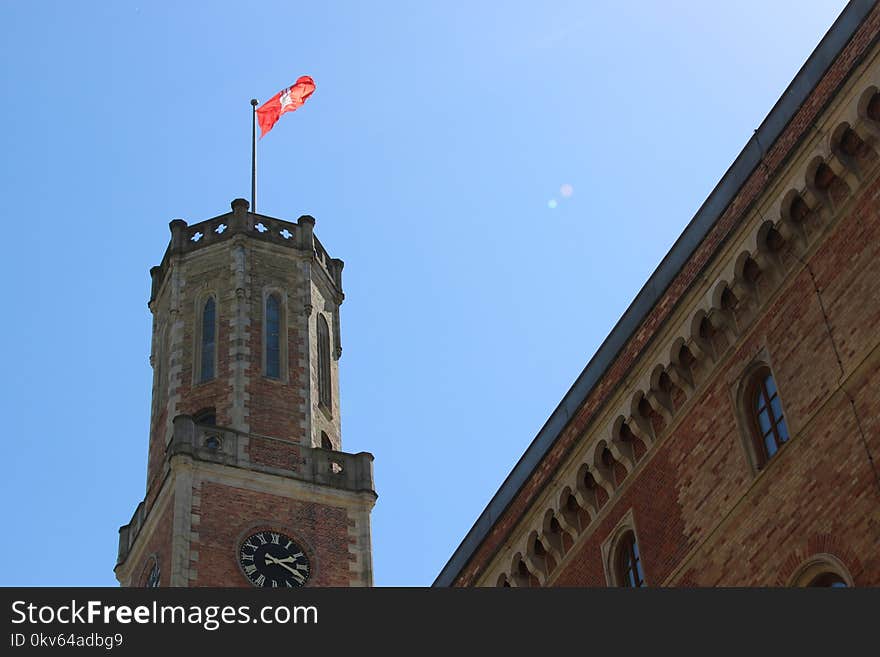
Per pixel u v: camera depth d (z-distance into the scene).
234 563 61.69
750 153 30.47
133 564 64.88
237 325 69.94
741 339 30.19
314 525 64.25
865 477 26.23
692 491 30.62
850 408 26.94
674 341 31.52
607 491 33.41
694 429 31.02
